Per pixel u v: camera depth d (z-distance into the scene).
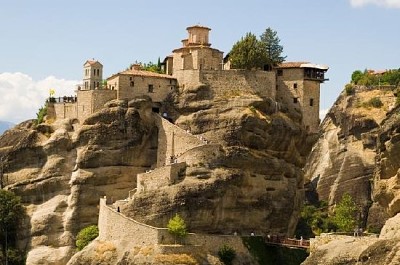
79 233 159.12
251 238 151.12
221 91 166.12
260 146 161.75
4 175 169.88
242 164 156.88
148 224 149.38
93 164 163.62
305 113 173.25
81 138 165.12
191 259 140.62
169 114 167.25
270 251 151.88
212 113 162.88
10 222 164.50
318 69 174.62
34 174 167.38
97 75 183.75
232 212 154.50
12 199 165.12
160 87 169.00
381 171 135.00
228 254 145.25
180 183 151.00
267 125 161.88
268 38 179.50
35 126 171.25
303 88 172.75
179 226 142.75
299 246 149.25
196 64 173.75
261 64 173.62
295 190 167.12
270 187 160.88
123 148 164.25
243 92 166.50
